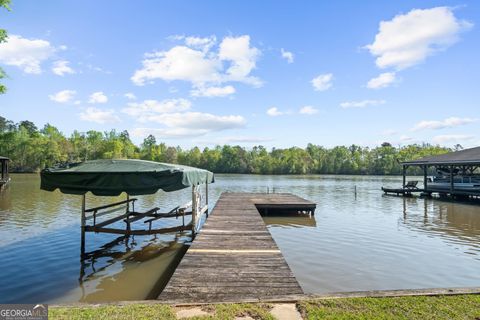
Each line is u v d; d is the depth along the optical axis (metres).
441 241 9.12
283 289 4.27
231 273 4.89
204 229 8.38
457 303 3.62
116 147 70.25
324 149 86.56
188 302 3.71
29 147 57.53
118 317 3.24
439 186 22.16
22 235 9.45
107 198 19.75
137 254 7.91
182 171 7.12
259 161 80.19
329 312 3.38
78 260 7.29
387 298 3.78
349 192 26.20
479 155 19.09
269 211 14.81
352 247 8.41
